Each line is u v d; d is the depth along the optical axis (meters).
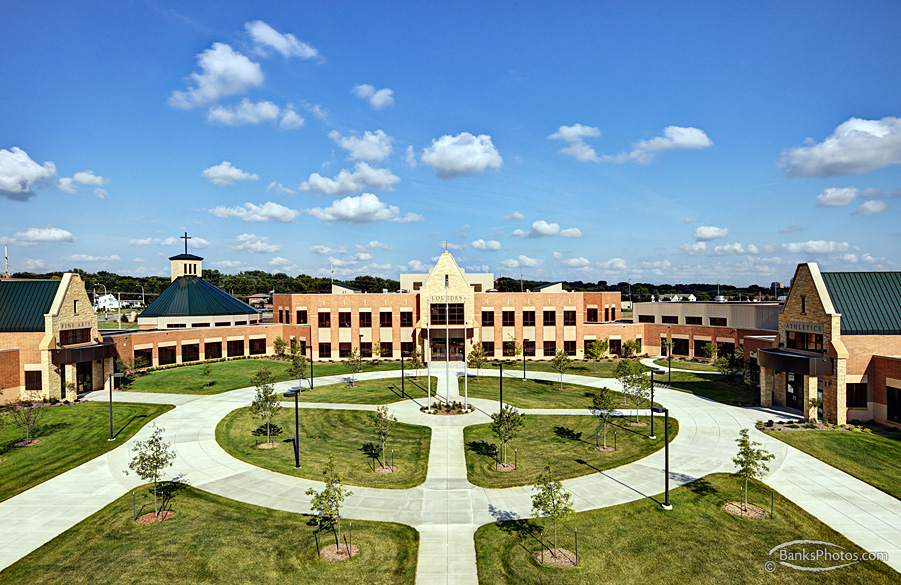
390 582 18.69
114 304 162.38
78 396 50.31
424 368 66.56
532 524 23.22
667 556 20.27
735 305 69.50
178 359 69.25
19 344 47.09
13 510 24.86
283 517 24.02
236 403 47.34
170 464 30.23
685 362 70.75
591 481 28.19
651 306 80.69
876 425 38.56
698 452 32.94
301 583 18.55
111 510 24.77
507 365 68.50
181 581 18.53
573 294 73.94
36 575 18.94
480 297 72.88
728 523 23.08
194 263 86.12
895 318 40.19
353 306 74.38
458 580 18.80
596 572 19.19
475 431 38.28
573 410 44.31
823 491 26.59
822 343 40.03
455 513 24.39
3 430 38.50
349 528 22.81
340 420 41.50
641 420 40.88
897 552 20.59
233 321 82.31
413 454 33.19
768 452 32.59
